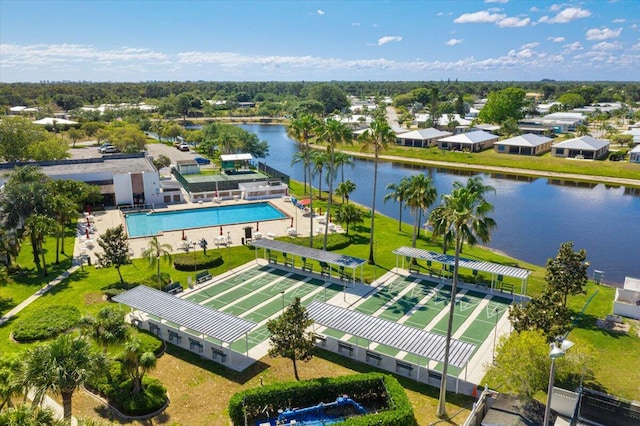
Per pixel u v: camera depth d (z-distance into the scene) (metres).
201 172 106.88
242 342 37.91
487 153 142.38
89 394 30.84
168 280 48.97
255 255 58.00
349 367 34.59
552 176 116.50
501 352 29.48
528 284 50.00
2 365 26.44
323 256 49.97
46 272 50.75
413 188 56.94
